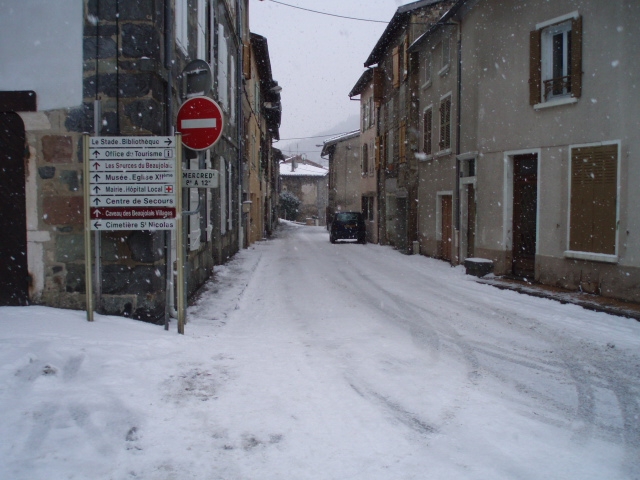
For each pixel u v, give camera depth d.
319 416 4.07
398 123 22.00
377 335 6.72
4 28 6.37
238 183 18.67
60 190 6.43
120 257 6.41
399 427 3.90
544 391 4.77
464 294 9.98
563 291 9.87
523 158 11.68
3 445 3.29
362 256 18.66
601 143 9.44
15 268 6.45
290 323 7.46
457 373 5.22
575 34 9.85
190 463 3.28
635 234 8.82
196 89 7.43
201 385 4.57
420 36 17.75
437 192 16.98
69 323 5.75
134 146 5.93
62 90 6.36
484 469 3.29
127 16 6.32
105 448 3.37
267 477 3.15
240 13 18.19
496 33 12.02
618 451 3.62
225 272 12.41
